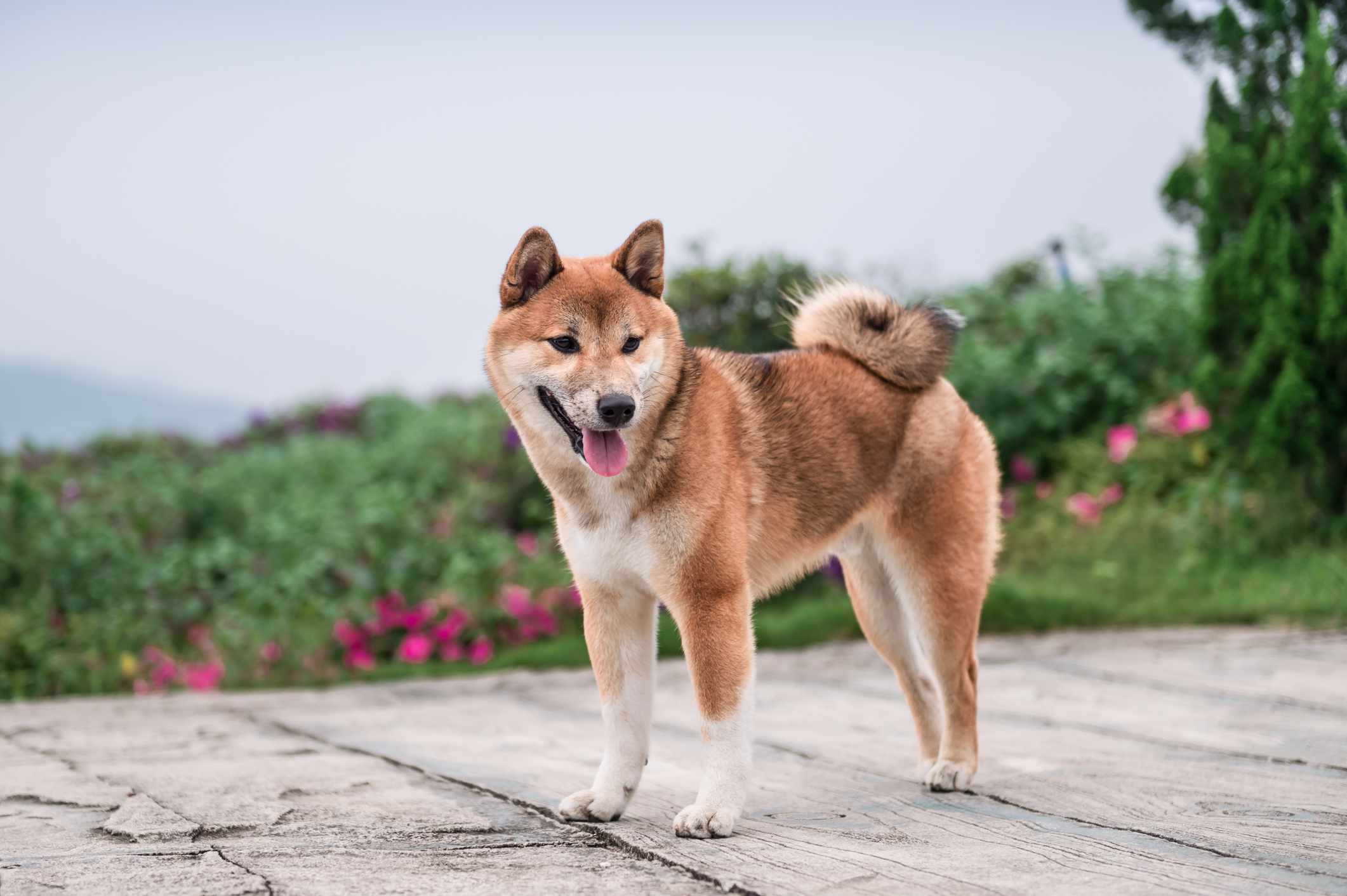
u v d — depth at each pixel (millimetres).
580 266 3984
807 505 4156
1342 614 7066
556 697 6320
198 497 10500
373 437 15836
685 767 4578
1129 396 9750
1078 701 5566
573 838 3582
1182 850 3248
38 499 8859
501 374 3955
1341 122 7566
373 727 5570
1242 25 7848
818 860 3221
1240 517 8195
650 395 3758
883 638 4480
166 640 7996
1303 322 7539
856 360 4426
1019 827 3547
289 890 3043
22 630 7574
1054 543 8812
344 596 8547
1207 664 6188
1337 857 3141
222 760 4812
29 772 4578
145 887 3070
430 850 3439
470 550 9055
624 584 3828
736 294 9000
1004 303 11477
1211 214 8086
